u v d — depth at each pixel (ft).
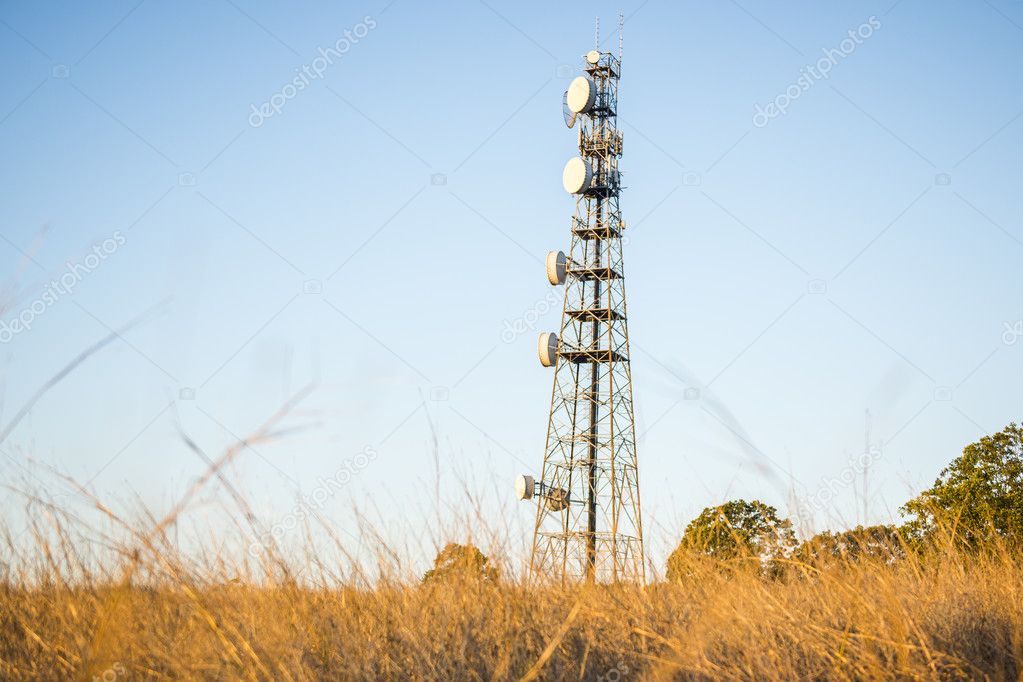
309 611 17.75
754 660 17.07
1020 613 20.89
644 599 20.72
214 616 16.51
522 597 18.88
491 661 16.14
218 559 17.75
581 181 140.67
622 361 134.31
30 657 16.26
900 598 20.97
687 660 16.28
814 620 19.56
